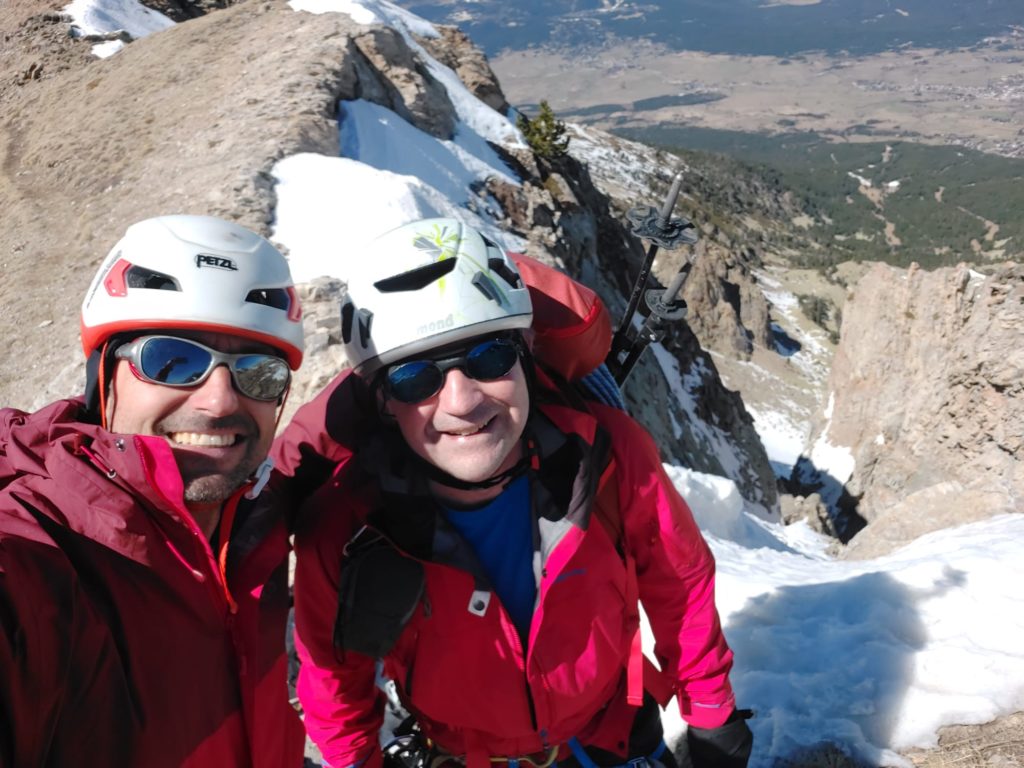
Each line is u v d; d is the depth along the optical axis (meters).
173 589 0.70
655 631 1.04
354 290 0.89
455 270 0.85
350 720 1.00
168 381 0.72
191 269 0.73
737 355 40.53
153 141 8.18
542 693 0.93
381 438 0.90
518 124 12.98
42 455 0.69
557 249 8.80
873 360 18.39
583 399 1.02
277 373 0.77
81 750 0.62
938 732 1.45
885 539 4.79
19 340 6.01
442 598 0.90
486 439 0.86
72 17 14.27
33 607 0.57
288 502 0.91
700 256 41.56
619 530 0.98
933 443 11.73
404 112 9.23
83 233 7.05
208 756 0.73
